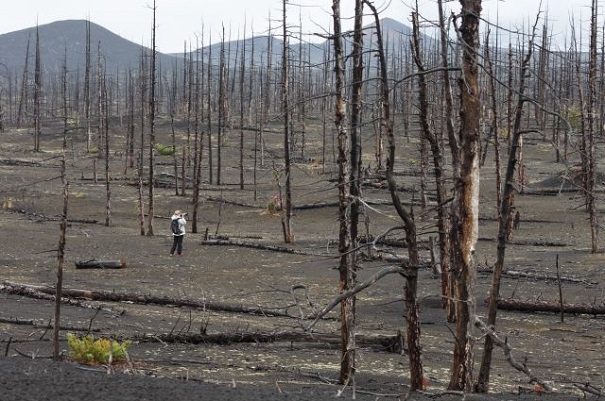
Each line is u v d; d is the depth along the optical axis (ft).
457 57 47.16
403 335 74.08
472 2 45.68
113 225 183.32
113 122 377.09
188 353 63.72
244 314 88.74
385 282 111.04
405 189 201.98
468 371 48.88
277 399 41.50
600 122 240.53
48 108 511.40
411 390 49.29
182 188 223.71
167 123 368.48
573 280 109.29
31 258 129.29
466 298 48.03
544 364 67.97
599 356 71.87
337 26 53.11
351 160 55.42
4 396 37.91
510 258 129.49
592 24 149.89
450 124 51.06
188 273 118.83
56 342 52.49
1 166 260.83
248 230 177.68
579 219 175.63
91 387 41.16
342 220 55.21
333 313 90.43
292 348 68.90
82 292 91.45
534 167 246.68
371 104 46.37
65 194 53.98
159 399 39.55
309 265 127.44
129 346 65.21
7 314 76.23
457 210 48.03
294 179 243.60
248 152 302.66
